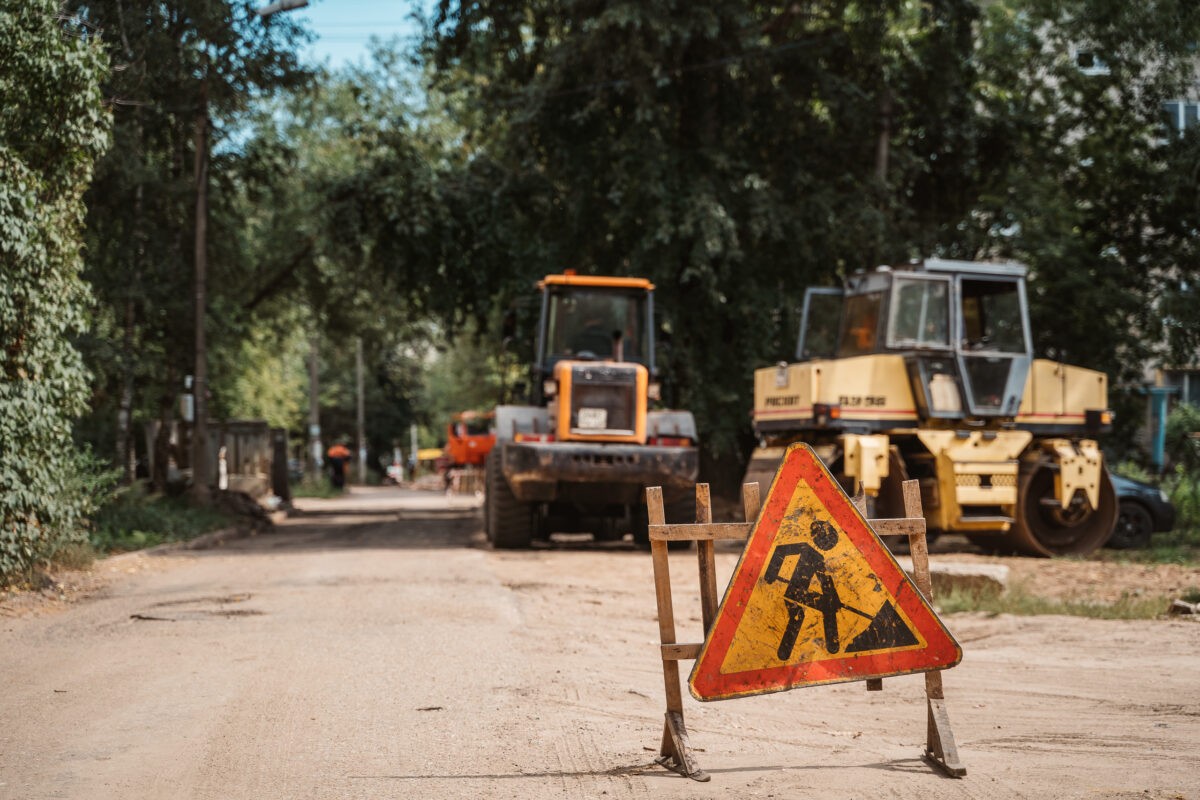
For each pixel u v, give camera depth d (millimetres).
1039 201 26828
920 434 20234
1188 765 6547
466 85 32438
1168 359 26906
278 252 38688
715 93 28812
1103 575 16500
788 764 6629
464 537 25312
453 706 8117
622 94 27594
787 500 6219
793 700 8812
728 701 8648
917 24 29766
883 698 8875
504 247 29828
